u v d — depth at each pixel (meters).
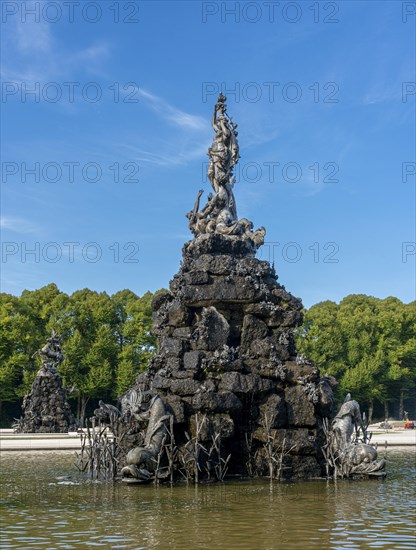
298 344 101.62
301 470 29.88
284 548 15.27
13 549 15.30
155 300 33.88
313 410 31.03
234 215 36.59
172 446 28.33
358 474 29.73
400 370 104.00
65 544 15.84
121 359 95.94
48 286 102.50
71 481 29.16
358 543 15.75
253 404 30.81
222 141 36.75
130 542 16.00
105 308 98.88
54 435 64.38
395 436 60.06
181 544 15.74
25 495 24.75
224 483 27.92
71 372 91.75
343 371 103.81
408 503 21.97
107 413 32.00
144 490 25.91
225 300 32.16
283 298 33.38
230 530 17.39
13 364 89.75
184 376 30.50
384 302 122.75
